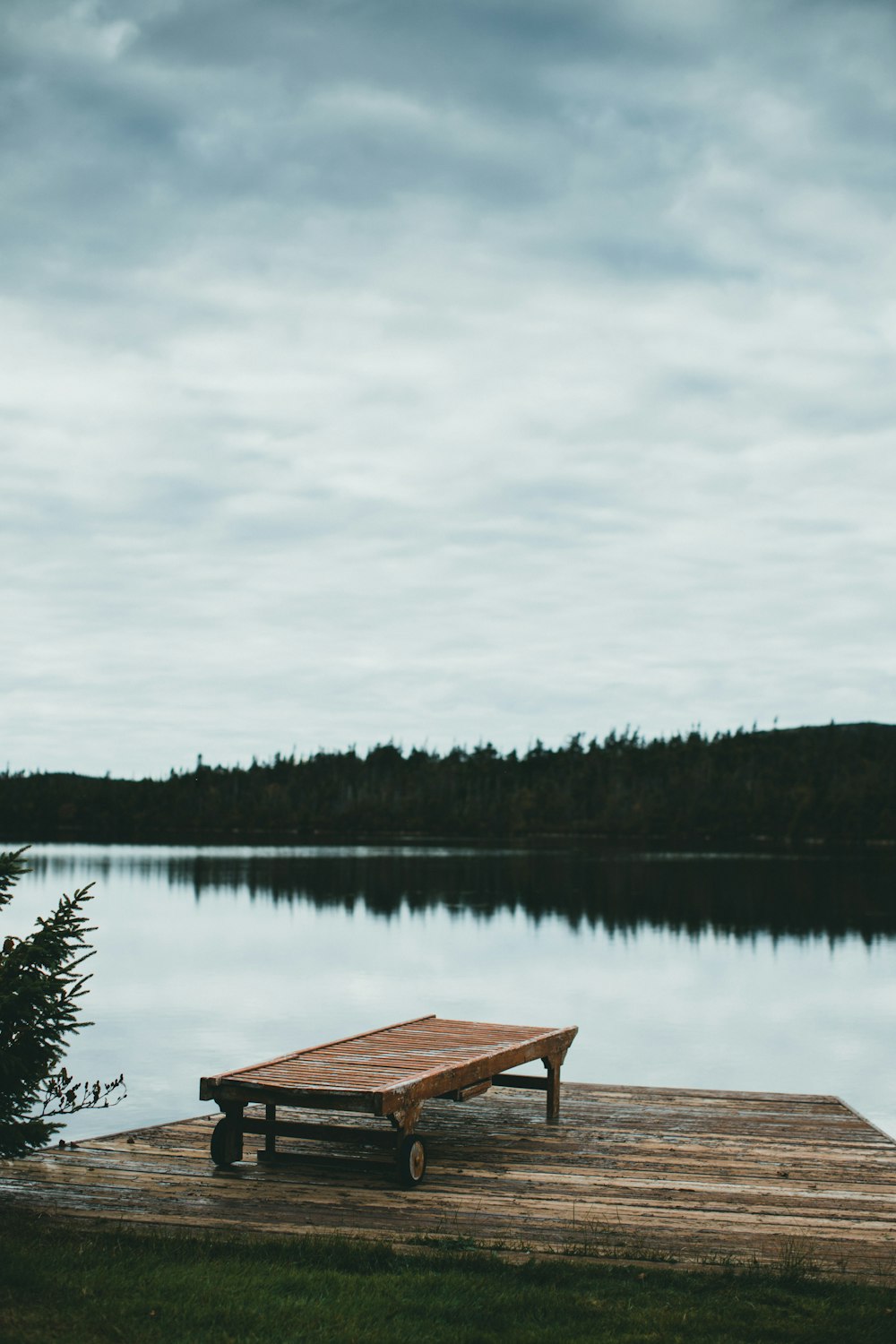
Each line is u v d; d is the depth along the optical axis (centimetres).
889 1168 718
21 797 12325
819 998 1980
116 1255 554
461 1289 518
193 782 12762
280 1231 604
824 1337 472
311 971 2312
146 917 3534
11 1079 623
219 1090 692
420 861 7119
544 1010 1845
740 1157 746
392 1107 661
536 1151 762
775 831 10744
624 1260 563
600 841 10788
